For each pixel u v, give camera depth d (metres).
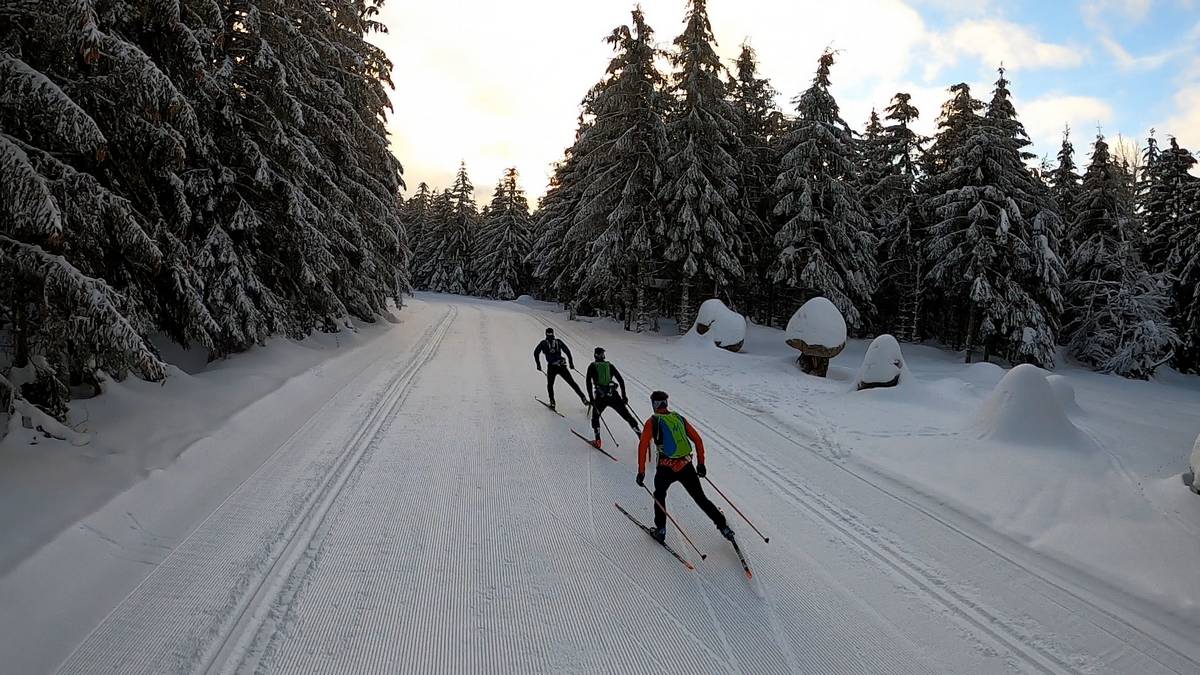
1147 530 5.44
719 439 8.93
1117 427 9.80
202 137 9.84
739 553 4.96
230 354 11.23
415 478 6.68
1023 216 23.31
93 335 5.45
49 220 4.88
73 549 4.40
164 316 9.28
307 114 12.41
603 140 23.31
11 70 5.16
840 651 4.01
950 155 25.19
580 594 4.55
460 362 14.51
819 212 22.59
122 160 7.70
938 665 3.92
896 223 26.42
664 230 21.62
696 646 3.99
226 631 3.85
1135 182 32.72
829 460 8.03
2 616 3.62
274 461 6.95
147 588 4.27
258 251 11.72
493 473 7.00
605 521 5.87
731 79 24.39
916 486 6.94
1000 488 6.62
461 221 57.66
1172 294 26.73
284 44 11.48
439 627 4.04
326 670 3.56
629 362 15.99
